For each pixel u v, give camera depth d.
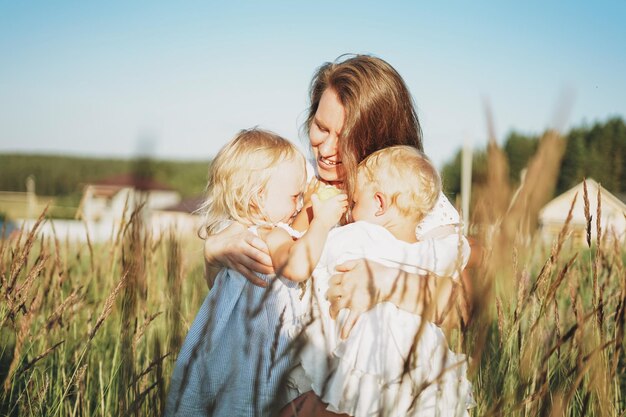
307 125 2.75
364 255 1.96
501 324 1.66
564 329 1.98
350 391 1.73
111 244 2.77
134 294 1.31
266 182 2.19
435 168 2.13
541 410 1.40
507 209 0.76
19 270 2.21
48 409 2.15
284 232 2.05
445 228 2.32
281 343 1.81
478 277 1.08
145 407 1.81
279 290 1.92
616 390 1.78
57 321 2.46
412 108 2.43
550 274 1.67
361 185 2.15
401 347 1.74
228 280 2.00
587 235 1.47
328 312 1.88
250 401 1.75
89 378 2.40
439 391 1.56
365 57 2.39
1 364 2.45
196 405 1.78
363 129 2.25
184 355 1.88
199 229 2.45
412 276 1.86
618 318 1.51
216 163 2.28
